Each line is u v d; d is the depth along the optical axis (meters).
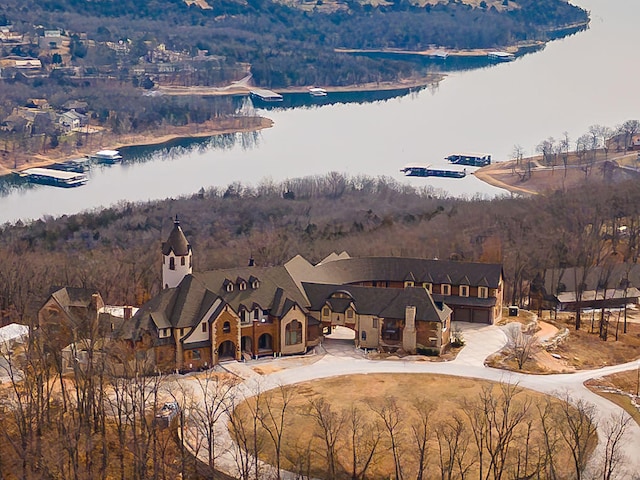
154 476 186.50
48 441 197.38
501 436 189.00
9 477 190.25
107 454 196.62
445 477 190.88
